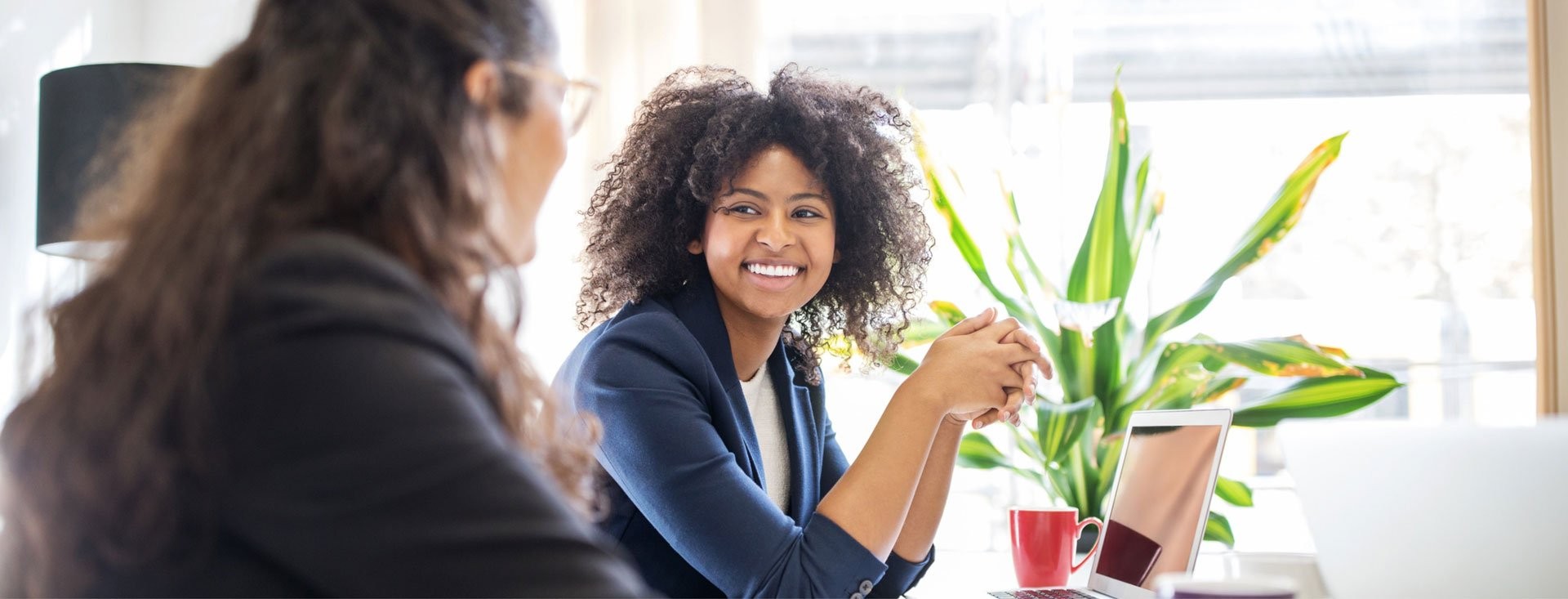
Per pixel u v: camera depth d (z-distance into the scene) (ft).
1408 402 8.26
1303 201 5.96
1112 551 4.32
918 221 5.18
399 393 1.50
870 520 3.71
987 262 8.02
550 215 7.66
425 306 1.65
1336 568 3.38
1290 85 8.42
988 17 8.52
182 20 7.38
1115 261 5.96
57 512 1.64
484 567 1.47
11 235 6.01
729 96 4.66
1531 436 3.08
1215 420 3.81
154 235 1.71
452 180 1.85
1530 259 8.26
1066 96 8.38
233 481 1.52
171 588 1.58
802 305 4.89
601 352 4.07
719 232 4.38
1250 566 4.20
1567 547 2.96
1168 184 8.38
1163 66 8.46
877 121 5.05
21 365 1.96
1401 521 3.26
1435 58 8.38
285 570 1.58
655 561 4.08
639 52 7.78
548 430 2.27
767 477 4.65
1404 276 8.31
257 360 1.52
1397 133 8.38
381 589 1.46
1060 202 8.29
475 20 1.94
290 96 1.79
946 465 4.42
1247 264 5.99
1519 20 8.36
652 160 4.68
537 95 2.05
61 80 5.24
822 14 8.61
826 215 4.49
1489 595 3.07
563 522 1.56
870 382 8.11
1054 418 5.74
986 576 5.87
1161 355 5.96
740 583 3.72
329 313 1.53
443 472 1.48
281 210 1.70
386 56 1.84
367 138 1.77
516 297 2.09
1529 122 8.25
